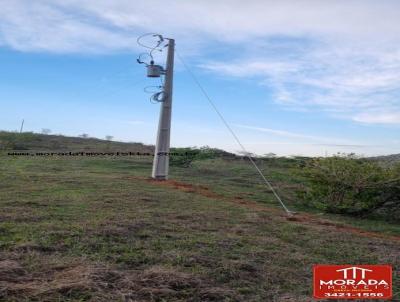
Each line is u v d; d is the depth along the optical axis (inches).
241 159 946.7
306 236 289.9
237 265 207.9
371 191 479.8
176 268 199.3
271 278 199.0
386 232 391.2
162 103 582.2
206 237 259.1
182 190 473.7
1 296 157.6
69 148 1083.3
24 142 1117.7
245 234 279.7
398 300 183.6
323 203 490.6
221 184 619.2
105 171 657.6
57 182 464.8
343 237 297.0
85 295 162.7
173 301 166.2
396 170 474.9
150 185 488.7
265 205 464.4
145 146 1203.2
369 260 239.8
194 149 940.6
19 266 185.8
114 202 357.1
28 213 294.2
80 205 335.0
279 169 798.5
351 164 487.5
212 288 179.9
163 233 261.3
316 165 502.0
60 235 239.1
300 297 179.5
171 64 583.8
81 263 196.5
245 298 176.2
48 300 157.5
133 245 231.6
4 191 392.2
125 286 173.8
